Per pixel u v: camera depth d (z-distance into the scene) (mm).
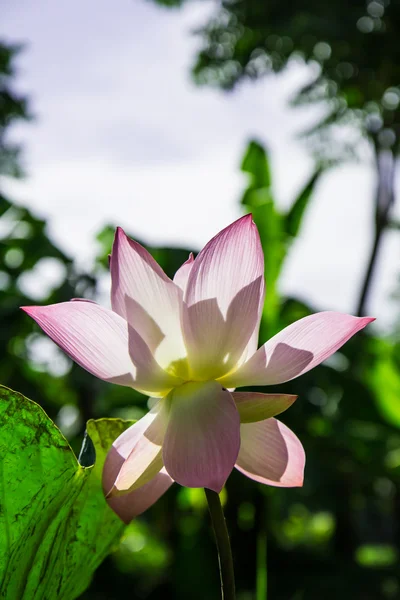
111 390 2227
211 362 733
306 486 2301
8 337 2422
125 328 721
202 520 2211
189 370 734
